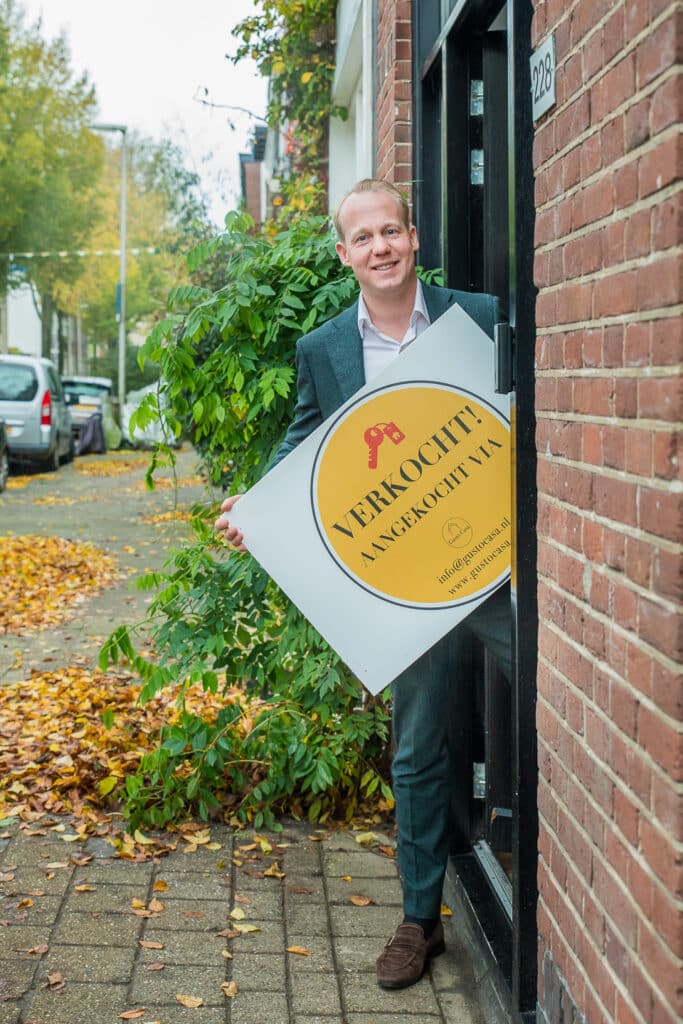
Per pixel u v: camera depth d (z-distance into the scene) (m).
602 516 2.03
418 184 4.20
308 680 3.93
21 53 30.45
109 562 10.27
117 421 29.42
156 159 14.12
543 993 2.47
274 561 2.87
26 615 7.93
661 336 1.73
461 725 3.60
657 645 1.77
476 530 2.81
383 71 4.86
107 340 50.00
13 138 30.64
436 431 2.80
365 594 2.85
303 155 10.07
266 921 3.41
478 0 3.34
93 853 3.87
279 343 3.92
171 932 3.33
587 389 2.10
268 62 8.77
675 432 1.68
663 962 1.77
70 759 4.71
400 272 2.93
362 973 3.13
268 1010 2.93
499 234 3.65
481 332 2.79
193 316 3.81
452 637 3.09
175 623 3.99
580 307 2.13
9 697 5.80
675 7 1.65
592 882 2.13
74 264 34.09
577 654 2.20
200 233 13.52
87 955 3.18
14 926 3.33
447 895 3.62
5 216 31.00
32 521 13.17
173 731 4.05
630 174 1.85
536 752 2.63
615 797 1.99
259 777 4.20
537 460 2.49
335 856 3.88
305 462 2.85
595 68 2.01
